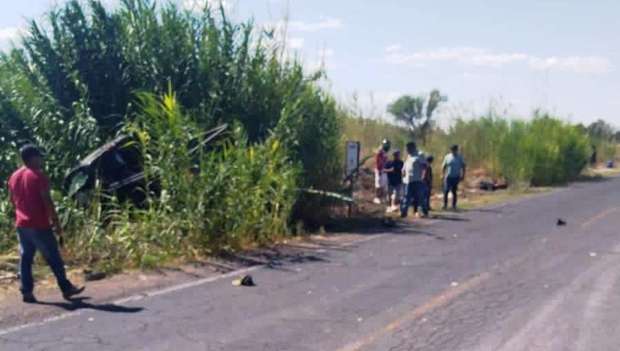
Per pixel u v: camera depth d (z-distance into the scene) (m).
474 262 12.77
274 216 15.55
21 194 9.77
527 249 14.27
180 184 13.70
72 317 8.90
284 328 8.41
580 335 8.18
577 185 36.78
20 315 8.97
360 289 10.52
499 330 8.38
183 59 17.78
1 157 14.88
